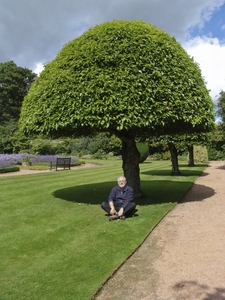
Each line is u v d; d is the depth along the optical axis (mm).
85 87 5531
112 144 36625
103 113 5391
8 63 53844
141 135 9398
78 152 37219
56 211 6223
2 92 52938
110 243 4207
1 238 4508
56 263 3570
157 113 5535
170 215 5898
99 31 6109
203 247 4086
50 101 5875
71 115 5492
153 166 21000
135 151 7445
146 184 10484
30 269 3422
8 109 52844
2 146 33219
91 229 4867
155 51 5820
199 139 13938
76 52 5980
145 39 5914
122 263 3562
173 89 5734
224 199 7504
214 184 10492
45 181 11344
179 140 13328
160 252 3939
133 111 5363
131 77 5508
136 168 7520
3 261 3656
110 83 5453
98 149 37125
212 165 21469
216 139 21891
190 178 12266
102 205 5598
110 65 5688
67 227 5012
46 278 3201
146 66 5625
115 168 18531
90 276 3229
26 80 55469
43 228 4996
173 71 5855
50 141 32875
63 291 2932
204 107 6270
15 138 32344
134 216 5680
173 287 3023
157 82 5633
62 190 9078
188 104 5836
